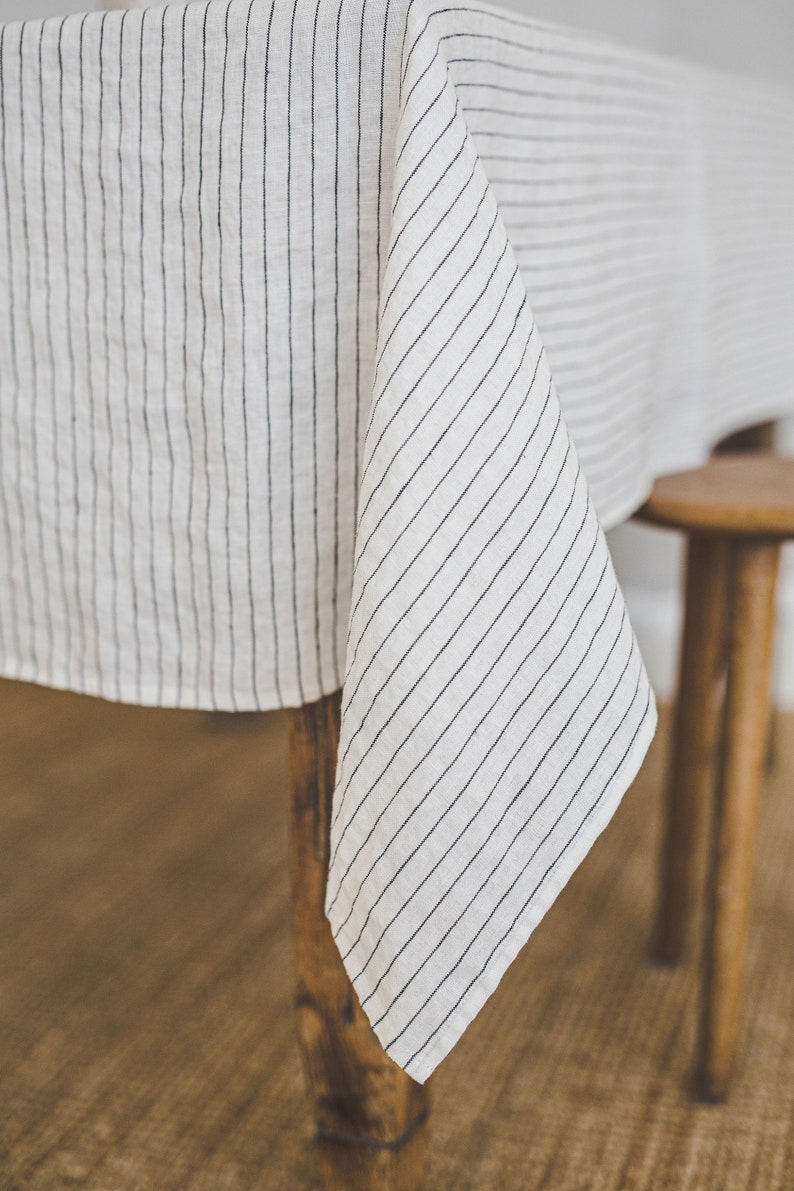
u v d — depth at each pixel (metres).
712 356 0.93
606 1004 0.90
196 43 0.47
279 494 0.52
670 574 1.59
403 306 0.43
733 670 0.73
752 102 0.97
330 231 0.48
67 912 1.04
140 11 0.48
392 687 0.44
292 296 0.49
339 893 0.49
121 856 1.14
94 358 0.54
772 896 1.06
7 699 1.59
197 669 0.56
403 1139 0.59
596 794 0.46
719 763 0.75
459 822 0.45
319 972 0.57
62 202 0.52
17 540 0.60
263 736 1.46
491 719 0.45
